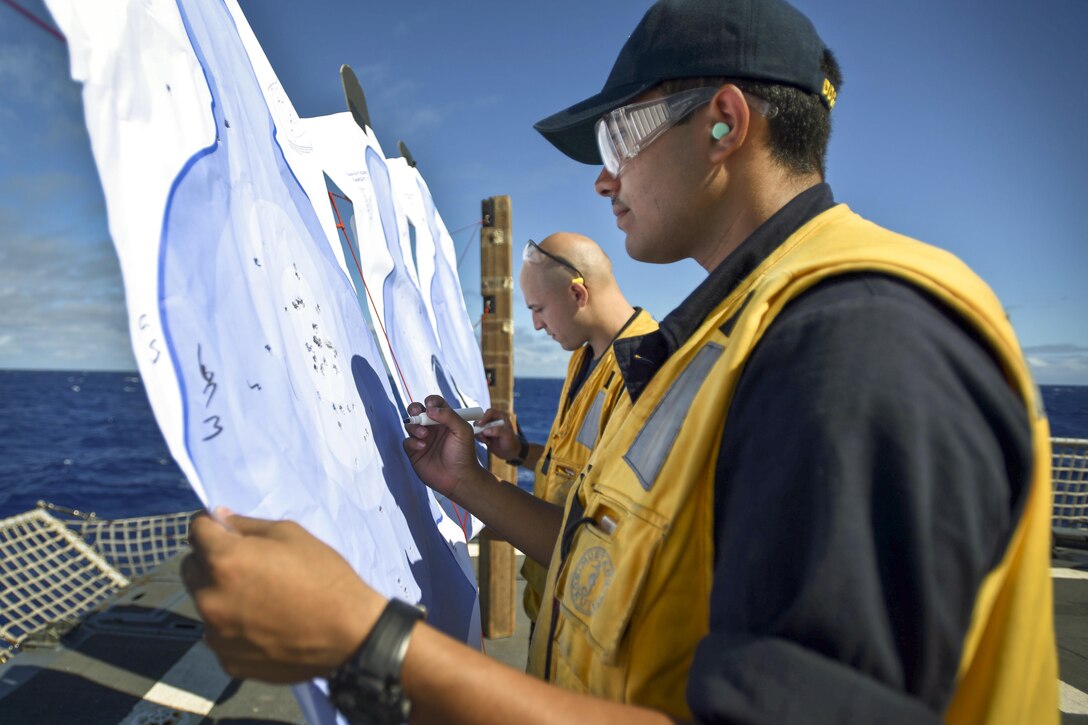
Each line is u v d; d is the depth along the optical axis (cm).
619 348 94
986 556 54
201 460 57
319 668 55
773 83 85
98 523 432
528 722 55
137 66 63
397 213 215
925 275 60
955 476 52
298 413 83
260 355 76
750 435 61
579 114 98
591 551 86
